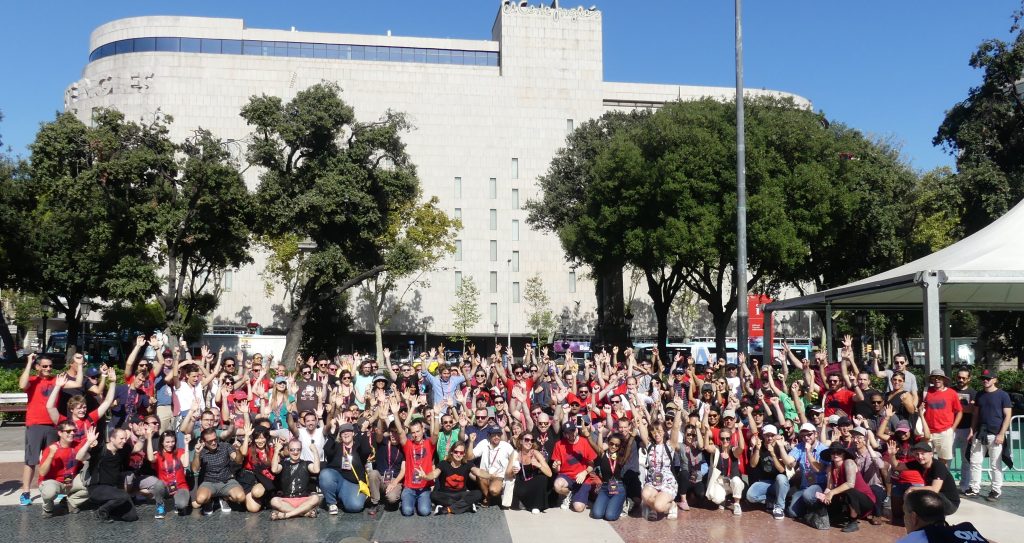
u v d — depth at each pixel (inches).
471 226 3149.6
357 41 3245.6
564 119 3248.0
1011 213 560.1
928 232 1492.4
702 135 1364.4
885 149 1749.5
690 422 410.3
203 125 3002.0
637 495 393.1
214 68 3034.0
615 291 2167.8
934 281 478.3
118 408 438.3
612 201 1502.2
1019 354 1342.3
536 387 562.6
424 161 3149.6
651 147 1445.6
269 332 2967.5
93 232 1295.5
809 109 1640.0
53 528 363.3
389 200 1489.9
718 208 1375.5
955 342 1598.2
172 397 469.1
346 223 1444.4
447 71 3201.3
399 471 407.2
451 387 556.4
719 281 1577.3
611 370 590.9
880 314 1583.4
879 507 372.2
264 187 1366.9
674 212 1414.9
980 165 1333.7
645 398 522.3
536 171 3208.7
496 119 3208.7
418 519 386.6
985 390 422.0
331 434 428.5
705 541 341.7
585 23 3304.6
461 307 2869.1
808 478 380.8
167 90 3002.0
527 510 403.2
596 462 409.1
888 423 417.4
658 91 3454.7
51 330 2802.7
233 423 429.4
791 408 486.3
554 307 3159.5
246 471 399.9
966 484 432.5
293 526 369.7
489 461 412.2
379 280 2549.2
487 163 3186.5
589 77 3284.9
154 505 414.9
